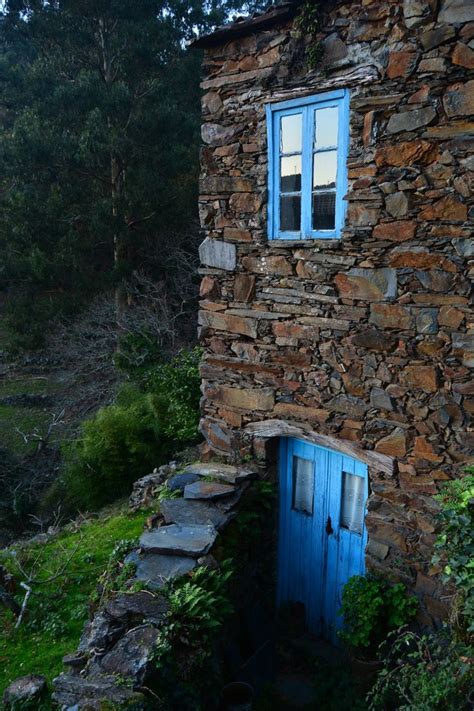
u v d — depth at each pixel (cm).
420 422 438
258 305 524
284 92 468
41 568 548
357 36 421
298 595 556
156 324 1266
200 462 602
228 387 566
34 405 1465
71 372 1441
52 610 481
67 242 1326
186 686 337
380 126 420
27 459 1200
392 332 441
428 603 445
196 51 1430
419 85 399
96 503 890
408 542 455
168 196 1369
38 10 1402
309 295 484
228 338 557
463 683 318
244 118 502
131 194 1320
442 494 405
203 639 358
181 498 502
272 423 533
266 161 493
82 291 1399
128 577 404
